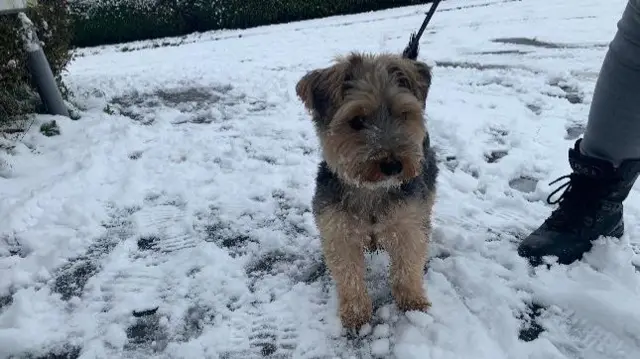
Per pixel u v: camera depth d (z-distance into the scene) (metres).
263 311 0.73
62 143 1.29
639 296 0.67
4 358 0.67
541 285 0.72
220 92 1.66
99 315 0.74
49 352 0.68
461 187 1.00
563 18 2.18
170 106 1.56
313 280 0.79
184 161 1.19
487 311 0.69
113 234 0.94
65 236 0.92
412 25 2.45
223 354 0.66
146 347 0.68
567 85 1.44
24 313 0.73
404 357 0.63
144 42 3.04
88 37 3.13
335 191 0.67
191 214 0.98
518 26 2.13
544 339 0.64
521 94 1.41
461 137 1.17
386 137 0.64
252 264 0.83
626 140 0.71
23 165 1.17
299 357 0.65
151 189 1.08
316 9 3.14
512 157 1.08
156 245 0.90
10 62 1.30
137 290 0.79
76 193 1.06
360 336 0.67
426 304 0.70
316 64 1.89
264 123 1.37
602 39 1.81
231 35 2.86
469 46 1.92
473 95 1.43
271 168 1.13
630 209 0.87
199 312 0.74
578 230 0.77
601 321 0.65
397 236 0.69
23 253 0.89
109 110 1.54
